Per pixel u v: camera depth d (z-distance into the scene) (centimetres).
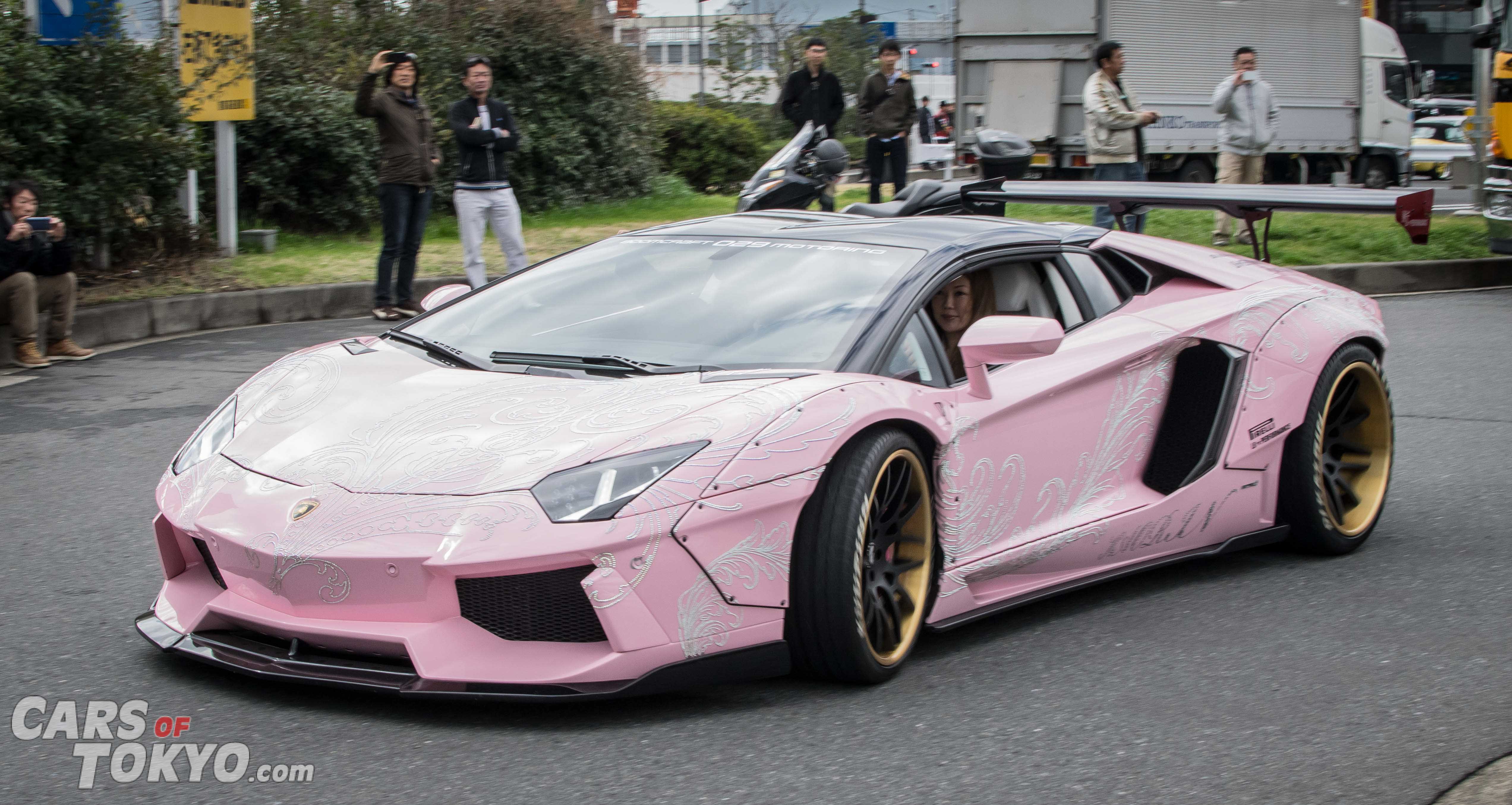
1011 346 328
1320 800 255
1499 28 1209
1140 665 333
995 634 360
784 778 261
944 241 381
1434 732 290
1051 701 307
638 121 1848
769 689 311
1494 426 630
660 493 278
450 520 276
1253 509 423
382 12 1579
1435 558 438
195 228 1079
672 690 285
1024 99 2006
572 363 337
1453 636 359
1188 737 286
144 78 951
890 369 335
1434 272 1168
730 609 288
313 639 287
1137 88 1942
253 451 318
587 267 400
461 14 1656
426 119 970
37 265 776
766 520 290
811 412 301
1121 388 390
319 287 1005
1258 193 514
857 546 301
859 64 3300
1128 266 425
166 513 312
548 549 268
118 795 249
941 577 334
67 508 480
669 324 355
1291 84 1991
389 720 286
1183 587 409
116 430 611
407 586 276
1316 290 457
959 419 335
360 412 323
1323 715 300
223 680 309
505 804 247
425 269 1128
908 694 310
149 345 855
